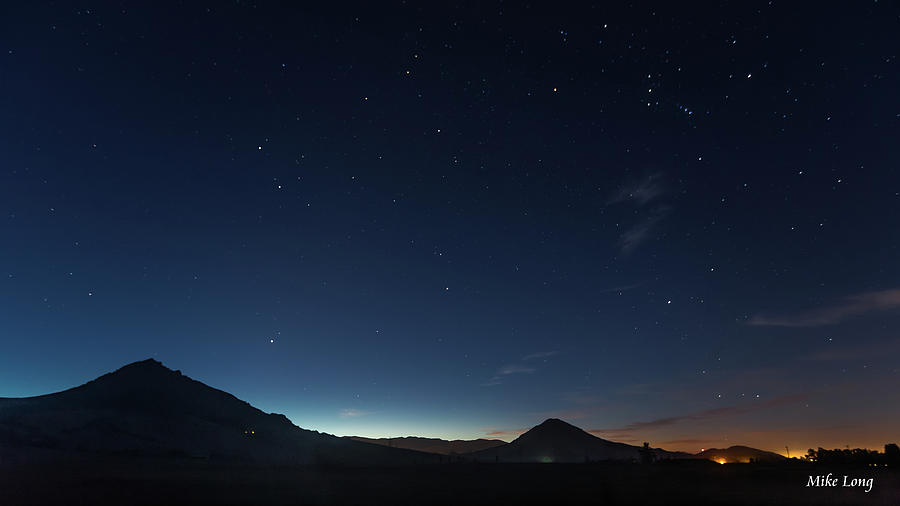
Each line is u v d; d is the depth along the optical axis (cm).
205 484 3875
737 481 4206
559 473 5941
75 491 3133
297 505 2666
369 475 5538
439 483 4262
